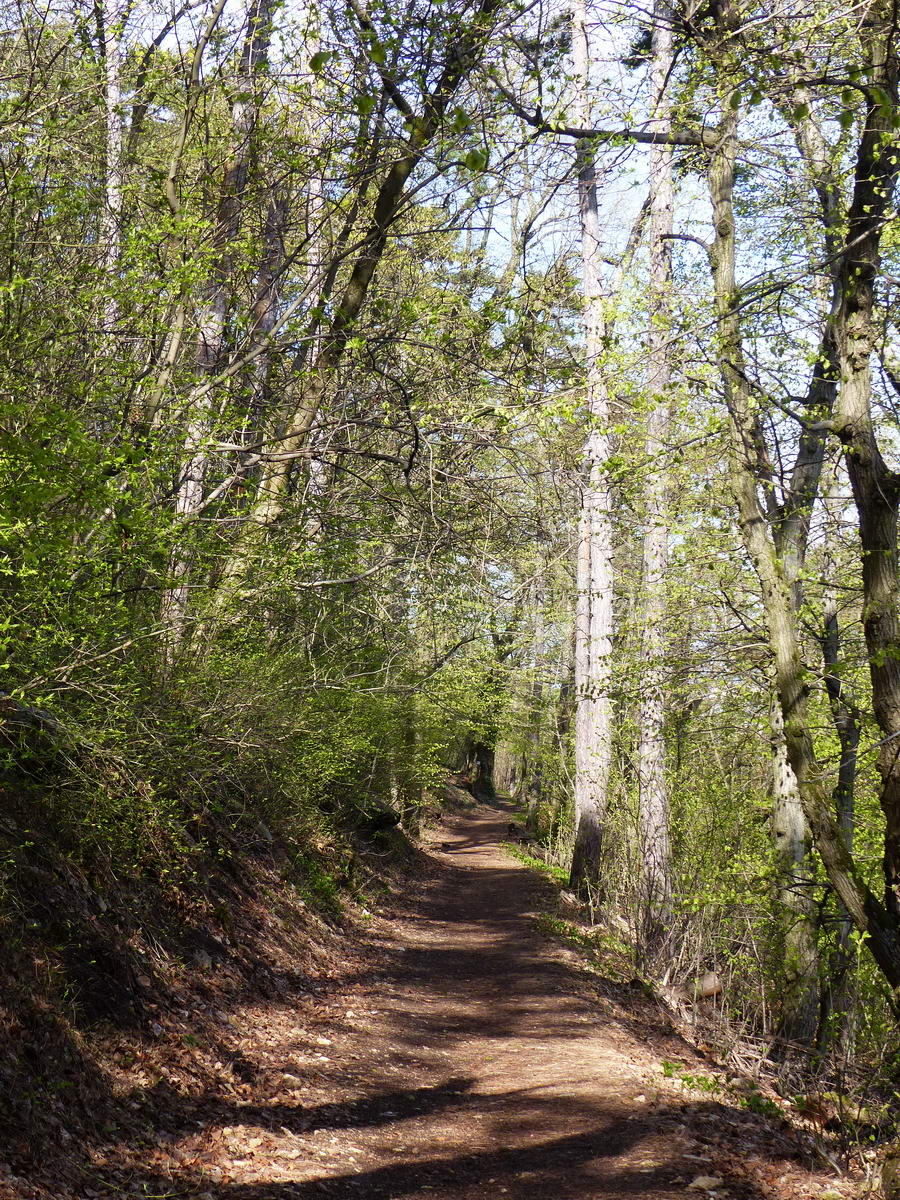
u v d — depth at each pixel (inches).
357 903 601.9
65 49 316.5
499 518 427.5
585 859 729.6
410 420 361.4
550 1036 377.7
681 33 319.0
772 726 440.8
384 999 416.8
